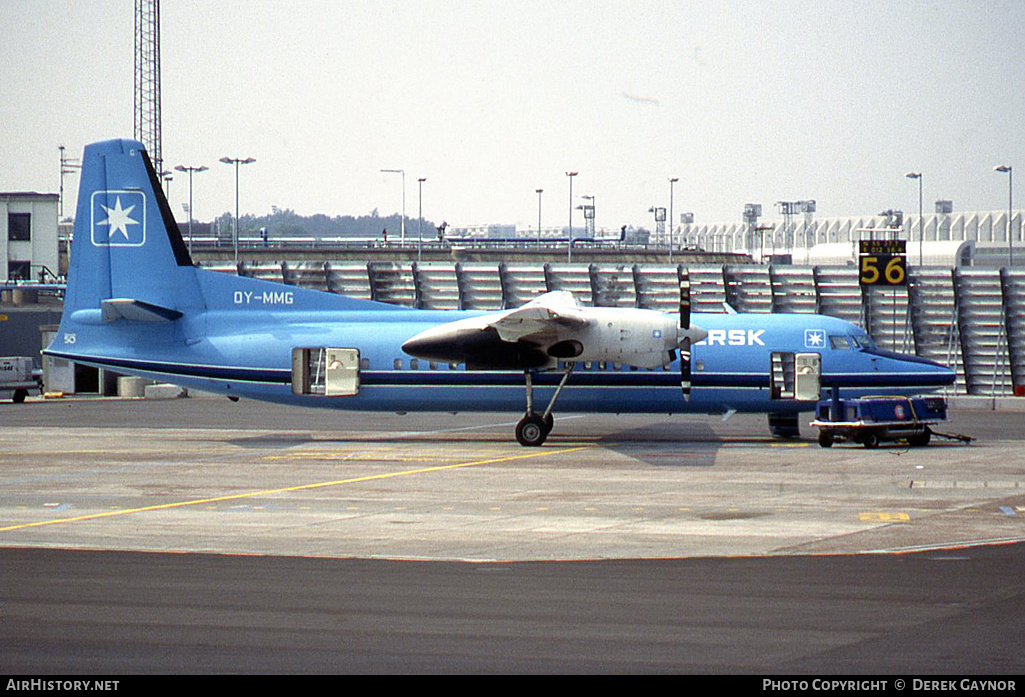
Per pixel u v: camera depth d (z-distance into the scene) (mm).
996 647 51969
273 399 148500
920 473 118812
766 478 115375
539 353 141625
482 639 53531
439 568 71062
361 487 109562
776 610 59312
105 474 119562
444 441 154000
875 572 69438
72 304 149375
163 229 148625
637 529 85812
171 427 176125
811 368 147500
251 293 149500
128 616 58031
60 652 51406
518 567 71375
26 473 120312
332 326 148375
